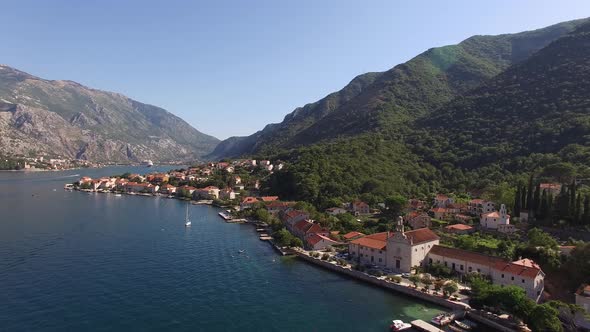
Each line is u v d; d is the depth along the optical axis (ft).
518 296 301.22
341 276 420.36
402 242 423.23
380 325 307.99
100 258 463.01
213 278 406.41
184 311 326.44
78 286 373.61
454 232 543.80
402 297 363.15
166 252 497.05
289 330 298.76
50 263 439.63
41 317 309.22
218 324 305.73
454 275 400.06
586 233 459.73
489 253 431.02
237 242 561.43
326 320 315.99
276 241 557.74
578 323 293.02
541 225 512.22
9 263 435.94
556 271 368.68
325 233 552.82
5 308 322.75
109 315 315.58
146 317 313.94
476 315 314.76
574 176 638.53
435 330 288.92
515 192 615.16
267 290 377.09
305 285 392.06
